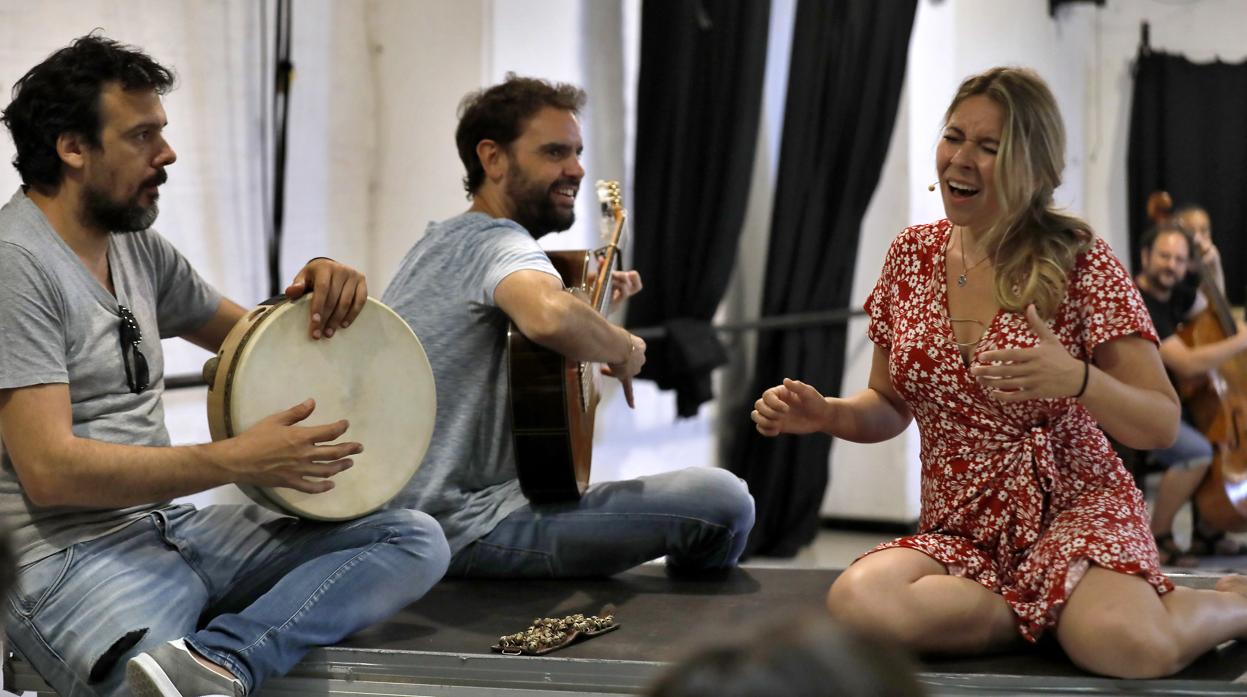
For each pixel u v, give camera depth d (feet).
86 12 11.01
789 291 16.58
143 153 7.06
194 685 6.50
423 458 8.11
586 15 15.23
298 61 13.12
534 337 8.04
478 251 8.50
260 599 6.98
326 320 7.47
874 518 18.31
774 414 7.68
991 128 6.98
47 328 6.78
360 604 7.16
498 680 6.90
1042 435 7.06
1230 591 7.25
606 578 8.86
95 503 6.68
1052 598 6.68
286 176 13.06
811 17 16.02
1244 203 22.39
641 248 15.66
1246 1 22.22
